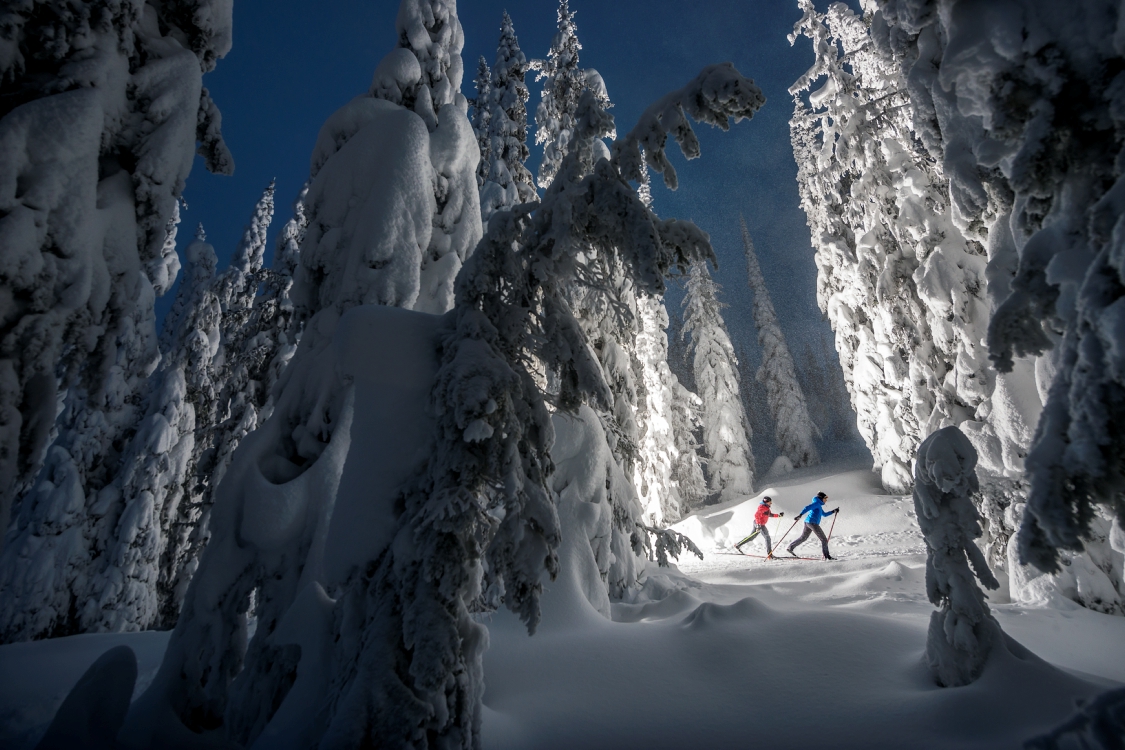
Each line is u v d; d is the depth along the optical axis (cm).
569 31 1491
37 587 1551
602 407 454
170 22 688
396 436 455
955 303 990
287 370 734
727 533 2048
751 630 523
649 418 2455
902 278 1213
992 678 399
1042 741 244
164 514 1847
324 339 721
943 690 408
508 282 476
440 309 787
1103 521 671
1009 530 788
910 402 1404
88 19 571
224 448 1647
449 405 401
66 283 513
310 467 635
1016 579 743
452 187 857
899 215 1152
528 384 452
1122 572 650
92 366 565
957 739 357
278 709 468
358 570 434
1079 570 676
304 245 809
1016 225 384
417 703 358
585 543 698
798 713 409
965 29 380
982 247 1007
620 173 455
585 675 489
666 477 2389
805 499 2017
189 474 1942
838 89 1438
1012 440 763
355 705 358
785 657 480
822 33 1500
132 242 589
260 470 643
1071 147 329
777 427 3189
